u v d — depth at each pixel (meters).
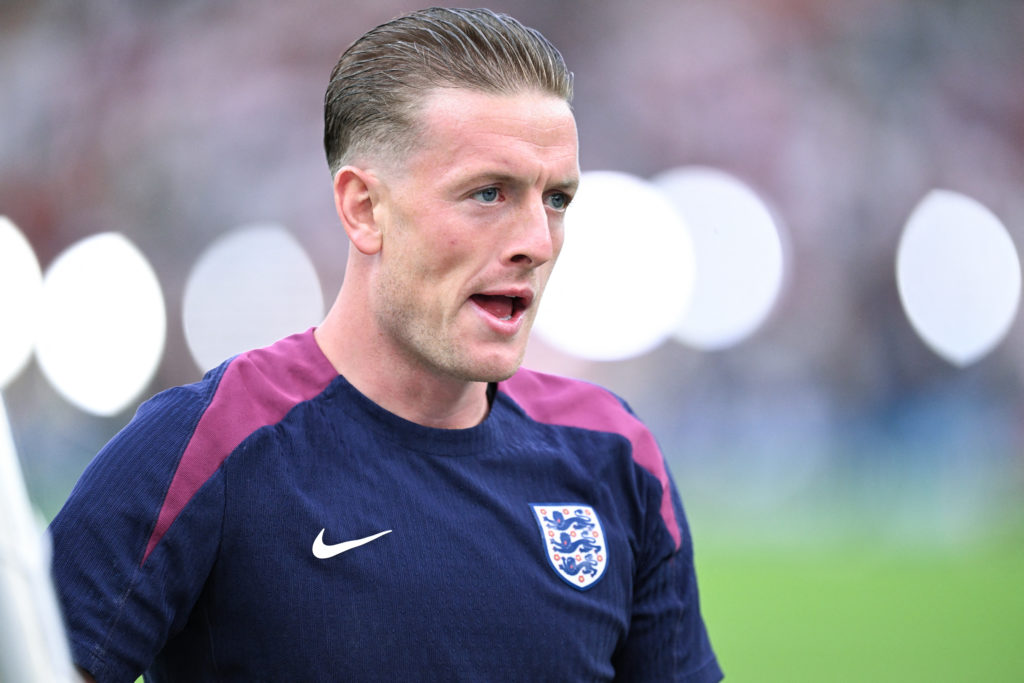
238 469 4.28
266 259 69.81
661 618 5.10
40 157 67.44
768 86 72.75
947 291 71.44
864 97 72.25
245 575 4.22
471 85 4.27
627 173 74.19
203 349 69.00
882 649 23.08
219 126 69.19
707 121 73.31
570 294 77.25
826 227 72.56
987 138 72.00
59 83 67.81
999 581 31.69
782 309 73.00
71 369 63.88
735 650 23.08
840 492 53.03
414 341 4.43
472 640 4.36
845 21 72.19
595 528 4.83
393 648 4.24
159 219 68.62
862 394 70.56
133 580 4.07
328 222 70.06
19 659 1.77
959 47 72.00
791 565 34.66
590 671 4.63
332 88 4.58
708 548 38.38
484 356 4.37
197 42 69.06
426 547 4.41
